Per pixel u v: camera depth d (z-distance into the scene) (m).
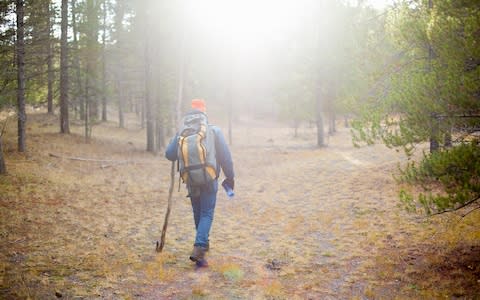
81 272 4.62
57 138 21.28
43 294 3.91
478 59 3.98
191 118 4.99
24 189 9.69
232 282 4.45
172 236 6.53
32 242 5.75
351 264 5.09
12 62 14.25
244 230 7.03
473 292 4.01
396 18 6.48
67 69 21.67
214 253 5.60
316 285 4.42
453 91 4.02
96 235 6.37
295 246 5.97
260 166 18.30
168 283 4.38
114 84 36.91
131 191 11.01
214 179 4.84
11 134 19.45
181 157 4.75
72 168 14.57
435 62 4.68
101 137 26.16
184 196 10.63
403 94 4.88
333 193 10.10
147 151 22.84
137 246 5.84
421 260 5.04
